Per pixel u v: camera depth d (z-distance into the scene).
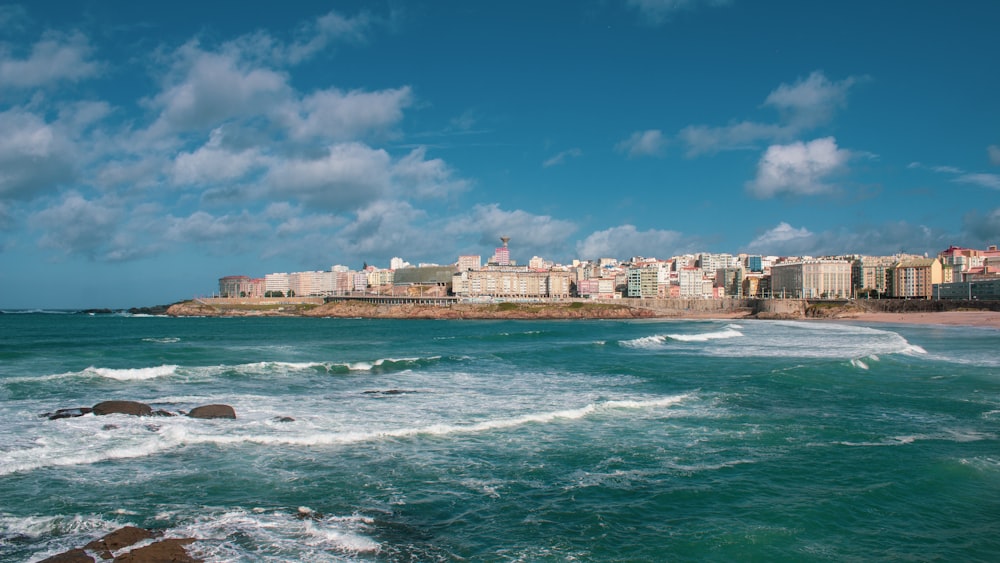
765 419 31.64
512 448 26.06
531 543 16.94
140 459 23.61
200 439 26.20
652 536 17.45
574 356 64.56
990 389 40.94
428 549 16.47
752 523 18.33
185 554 15.37
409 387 42.78
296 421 30.47
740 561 15.97
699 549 16.64
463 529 17.83
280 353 67.62
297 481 21.56
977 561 16.03
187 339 95.06
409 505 19.56
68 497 19.50
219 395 37.94
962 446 26.38
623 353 68.06
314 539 16.84
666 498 20.33
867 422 31.03
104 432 27.20
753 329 122.94
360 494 20.44
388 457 24.58
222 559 15.42
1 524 17.28
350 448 25.72
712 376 47.75
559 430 29.17
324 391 40.44
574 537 17.34
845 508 19.44
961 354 64.12
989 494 20.59
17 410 31.78
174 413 31.44
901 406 35.12
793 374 47.41
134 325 157.88
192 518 18.08
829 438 27.77
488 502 19.92
